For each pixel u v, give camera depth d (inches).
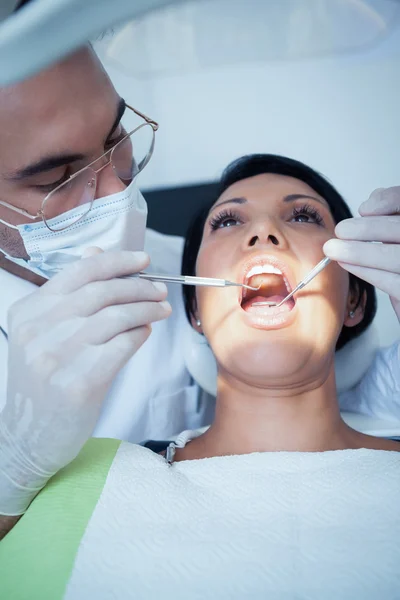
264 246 53.3
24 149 46.7
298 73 83.8
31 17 24.3
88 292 45.4
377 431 65.2
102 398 46.3
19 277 66.4
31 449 44.1
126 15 25.0
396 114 82.5
